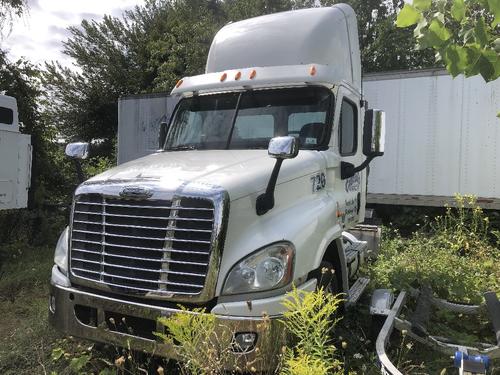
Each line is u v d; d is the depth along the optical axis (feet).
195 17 85.71
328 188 14.85
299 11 18.26
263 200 11.33
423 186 34.55
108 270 11.59
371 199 36.22
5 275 23.06
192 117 17.08
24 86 34.01
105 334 11.50
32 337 15.38
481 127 32.55
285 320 10.25
